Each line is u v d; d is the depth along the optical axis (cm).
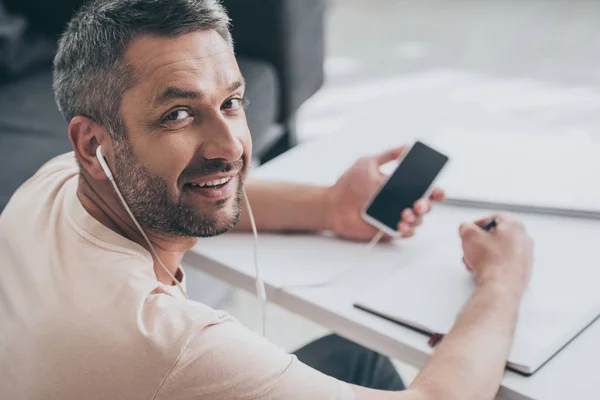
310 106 304
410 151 116
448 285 99
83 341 74
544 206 115
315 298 100
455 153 135
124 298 75
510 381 84
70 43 81
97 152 81
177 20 77
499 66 323
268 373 74
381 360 115
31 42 234
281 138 261
